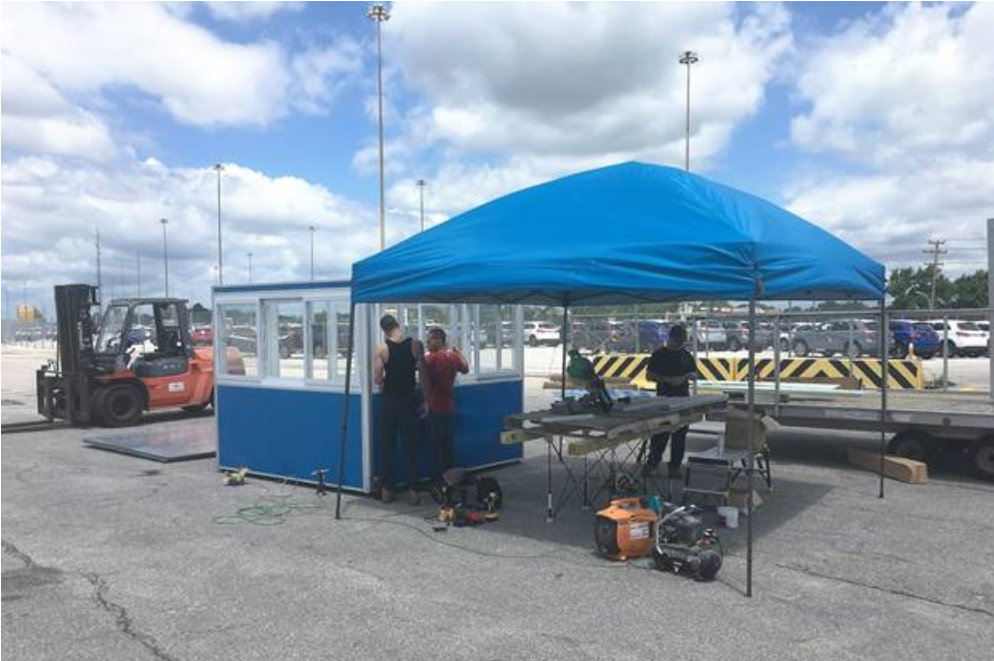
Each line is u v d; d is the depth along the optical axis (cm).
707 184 641
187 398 1467
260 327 884
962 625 450
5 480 898
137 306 1424
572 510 729
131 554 602
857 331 1403
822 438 1181
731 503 716
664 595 500
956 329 3183
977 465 864
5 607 490
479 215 687
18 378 2753
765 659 405
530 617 465
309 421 843
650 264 534
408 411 766
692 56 3712
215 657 416
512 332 968
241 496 803
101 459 1041
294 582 533
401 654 416
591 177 676
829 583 523
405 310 858
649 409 719
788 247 582
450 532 657
